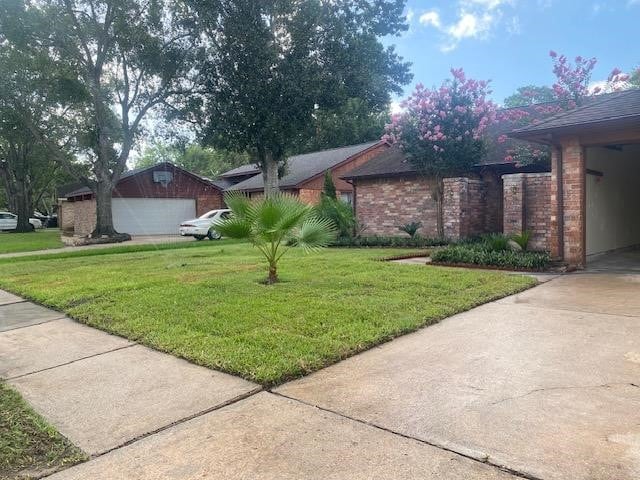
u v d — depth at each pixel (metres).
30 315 6.47
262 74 19.05
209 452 2.76
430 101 13.40
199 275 8.80
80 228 30.91
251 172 32.50
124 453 2.79
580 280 7.76
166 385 3.80
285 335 4.77
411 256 11.57
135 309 6.18
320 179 25.62
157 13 20.47
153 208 28.55
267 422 3.10
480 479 2.40
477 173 14.34
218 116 20.23
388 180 16.81
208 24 19.33
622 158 11.97
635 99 9.04
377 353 4.38
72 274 9.56
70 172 22.80
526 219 11.97
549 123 9.01
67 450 2.85
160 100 22.08
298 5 19.55
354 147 29.66
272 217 7.38
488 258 9.34
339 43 19.72
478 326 5.14
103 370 4.21
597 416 3.00
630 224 12.60
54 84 21.25
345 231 15.27
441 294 6.58
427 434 2.86
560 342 4.48
